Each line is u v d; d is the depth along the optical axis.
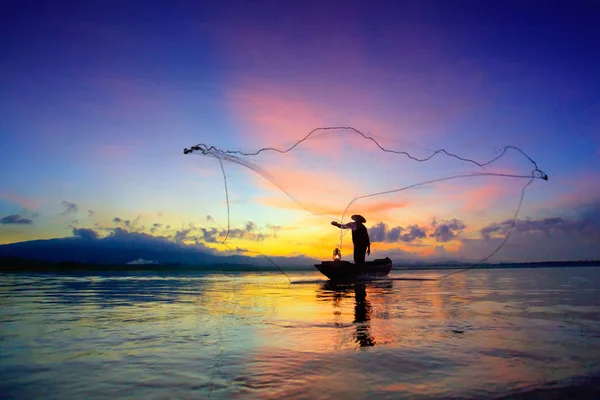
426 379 4.11
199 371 4.39
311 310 9.52
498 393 3.73
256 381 4.06
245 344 5.70
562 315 8.56
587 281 24.16
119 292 15.36
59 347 5.53
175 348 5.45
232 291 16.03
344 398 3.60
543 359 4.86
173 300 12.07
